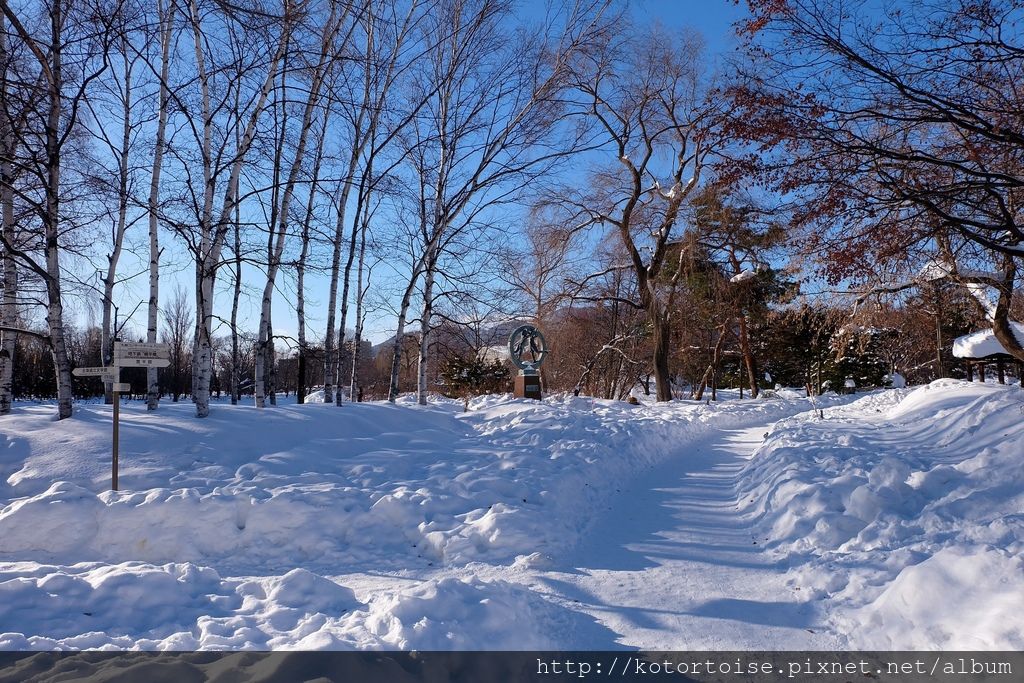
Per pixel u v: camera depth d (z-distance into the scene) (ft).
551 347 110.83
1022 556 16.11
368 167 50.78
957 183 29.48
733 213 60.18
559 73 52.95
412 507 26.18
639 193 89.76
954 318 63.05
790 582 19.83
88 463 30.83
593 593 19.31
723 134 28.60
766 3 27.32
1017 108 28.35
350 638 14.26
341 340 52.80
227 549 24.23
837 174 28.25
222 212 41.50
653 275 94.22
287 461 32.91
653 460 43.96
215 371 126.52
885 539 21.16
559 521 26.13
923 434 42.63
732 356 149.79
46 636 14.37
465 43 52.60
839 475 28.81
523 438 45.96
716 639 16.16
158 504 24.58
